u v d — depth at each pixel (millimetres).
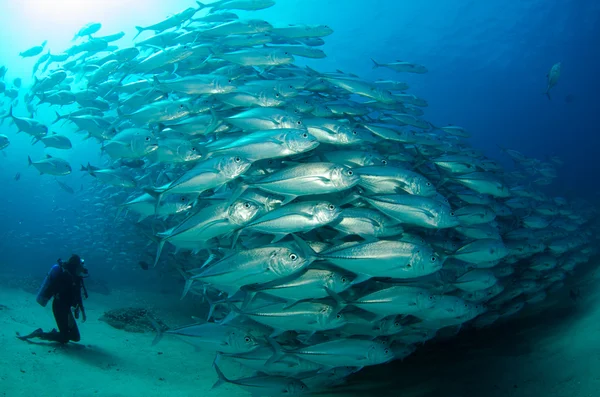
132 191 14391
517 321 9320
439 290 5266
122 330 9961
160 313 12086
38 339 7336
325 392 6121
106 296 14727
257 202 4785
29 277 15789
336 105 7371
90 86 10281
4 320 8430
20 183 36156
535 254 8984
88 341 8281
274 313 4312
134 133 6512
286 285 4195
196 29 9250
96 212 17781
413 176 5086
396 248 3957
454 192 7266
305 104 6762
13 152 39625
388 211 4562
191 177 4766
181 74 9141
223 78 6605
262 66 7504
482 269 5742
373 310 4227
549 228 9625
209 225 4559
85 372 6285
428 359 7832
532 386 5445
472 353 7754
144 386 6215
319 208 4098
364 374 7172
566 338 6961
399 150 7355
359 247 3988
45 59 15539
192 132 6695
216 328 4758
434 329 6016
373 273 3980
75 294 7566
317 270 4230
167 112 6883
